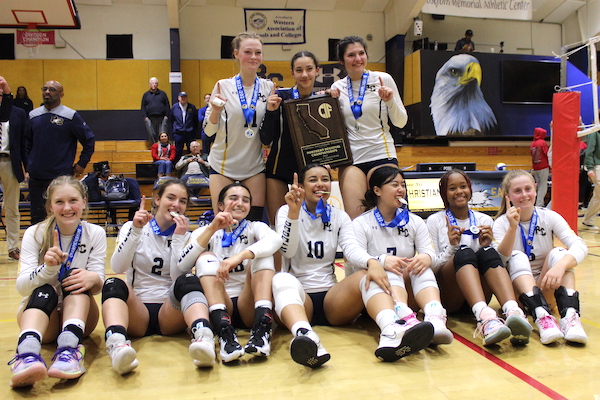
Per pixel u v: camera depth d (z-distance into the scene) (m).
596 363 2.10
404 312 2.24
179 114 10.18
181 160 9.01
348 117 3.22
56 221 2.38
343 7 12.02
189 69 11.55
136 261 2.61
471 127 11.52
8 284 3.98
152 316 2.56
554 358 2.17
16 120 4.79
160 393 1.87
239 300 2.54
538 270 2.88
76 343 2.05
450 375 2.00
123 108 11.31
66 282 2.22
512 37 12.98
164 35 11.39
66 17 6.23
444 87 11.39
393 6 11.84
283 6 11.78
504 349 2.31
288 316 2.25
